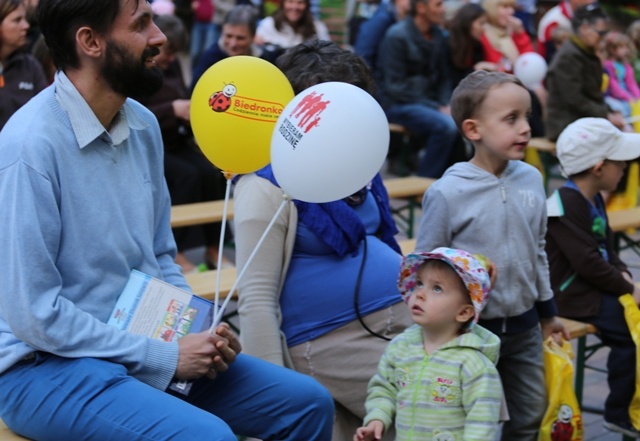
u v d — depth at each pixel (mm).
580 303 4324
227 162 3074
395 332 3469
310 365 3402
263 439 3098
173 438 2645
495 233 3482
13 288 2627
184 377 2830
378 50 9680
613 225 5781
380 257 3471
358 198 3504
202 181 7047
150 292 2916
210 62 7527
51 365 2748
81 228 2762
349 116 2824
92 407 2689
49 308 2643
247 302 3258
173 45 6805
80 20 2721
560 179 10188
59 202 2717
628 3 13945
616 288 4250
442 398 3143
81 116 2762
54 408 2707
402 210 8453
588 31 8289
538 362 3705
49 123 2721
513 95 3422
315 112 2828
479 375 3113
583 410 5043
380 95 9477
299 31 8711
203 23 11039
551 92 8484
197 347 2824
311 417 3045
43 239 2646
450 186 3494
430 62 9406
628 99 9883
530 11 13656
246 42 7449
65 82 2775
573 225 4230
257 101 3016
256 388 3059
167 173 6918
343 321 3400
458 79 9570
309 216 3309
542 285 3721
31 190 2635
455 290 3141
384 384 3273
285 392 3047
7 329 2805
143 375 2795
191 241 7035
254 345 3260
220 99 2998
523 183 3578
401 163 9820
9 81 6027
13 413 2779
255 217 3242
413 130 9297
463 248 3510
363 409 3453
